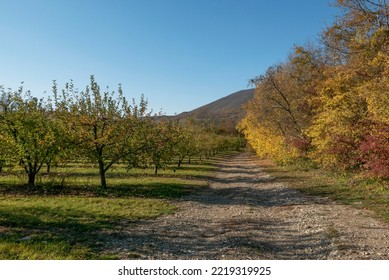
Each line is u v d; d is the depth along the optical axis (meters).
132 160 18.86
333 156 20.81
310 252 8.05
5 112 16.84
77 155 17.62
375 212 12.33
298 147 31.14
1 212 11.17
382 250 7.88
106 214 11.89
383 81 16.08
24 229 9.30
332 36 24.62
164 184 21.17
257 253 7.90
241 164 45.56
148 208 13.53
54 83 17.69
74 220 10.71
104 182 18.48
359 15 21.30
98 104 17.97
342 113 19.50
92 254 7.44
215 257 7.62
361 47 21.02
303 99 33.12
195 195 18.12
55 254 7.28
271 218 12.38
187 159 50.03
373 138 15.92
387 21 20.50
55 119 17.83
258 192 19.72
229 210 14.05
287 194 18.20
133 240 8.84
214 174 30.95
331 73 26.36
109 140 17.80
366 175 16.81
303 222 11.29
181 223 11.27
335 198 15.66
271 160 44.91
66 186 18.34
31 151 16.38
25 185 17.97
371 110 15.91
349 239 8.84
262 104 40.69
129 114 18.70
